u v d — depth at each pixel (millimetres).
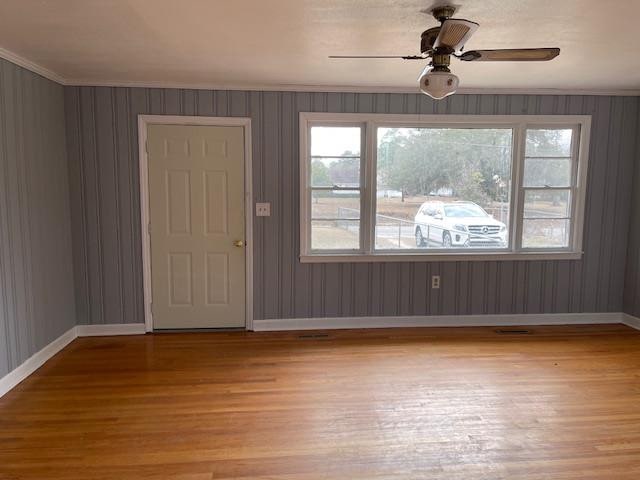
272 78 4055
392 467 2391
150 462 2426
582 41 2953
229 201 4484
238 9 2416
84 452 2512
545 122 4641
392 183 4648
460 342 4297
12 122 3348
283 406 3039
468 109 4559
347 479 2295
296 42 2992
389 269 4691
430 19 2547
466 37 2156
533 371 3625
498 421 2855
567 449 2559
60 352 4012
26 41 2990
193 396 3184
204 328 4605
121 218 4383
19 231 3434
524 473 2348
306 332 4586
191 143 4379
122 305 4477
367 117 4484
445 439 2654
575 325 4871
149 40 2961
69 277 4285
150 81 4191
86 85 4191
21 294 3455
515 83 4266
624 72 3807
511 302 4852
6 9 2424
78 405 3049
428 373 3574
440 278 4750
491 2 2305
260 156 4445
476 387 3330
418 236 4723
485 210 4770
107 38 2924
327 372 3594
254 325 4621
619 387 3346
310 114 4430
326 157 4562
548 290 4871
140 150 4324
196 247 4508
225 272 4559
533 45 3039
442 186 4699
